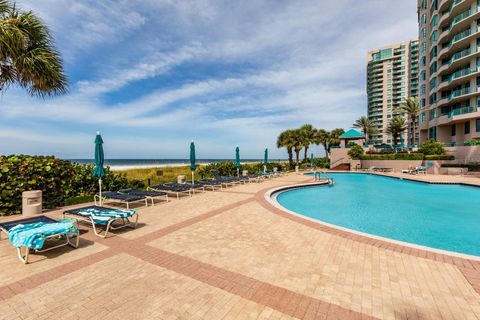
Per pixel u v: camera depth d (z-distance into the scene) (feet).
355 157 108.99
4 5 25.02
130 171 75.92
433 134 113.50
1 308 10.03
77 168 37.65
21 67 26.05
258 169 95.20
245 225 22.41
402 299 10.73
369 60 309.63
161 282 12.15
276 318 9.43
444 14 102.68
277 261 14.61
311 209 36.24
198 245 17.33
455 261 14.51
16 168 26.91
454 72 100.27
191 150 49.70
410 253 15.75
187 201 34.83
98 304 10.32
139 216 26.05
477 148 79.61
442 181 58.18
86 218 20.17
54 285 11.84
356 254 15.61
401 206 37.81
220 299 10.68
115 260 14.74
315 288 11.59
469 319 9.48
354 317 9.51
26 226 16.31
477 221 29.43
